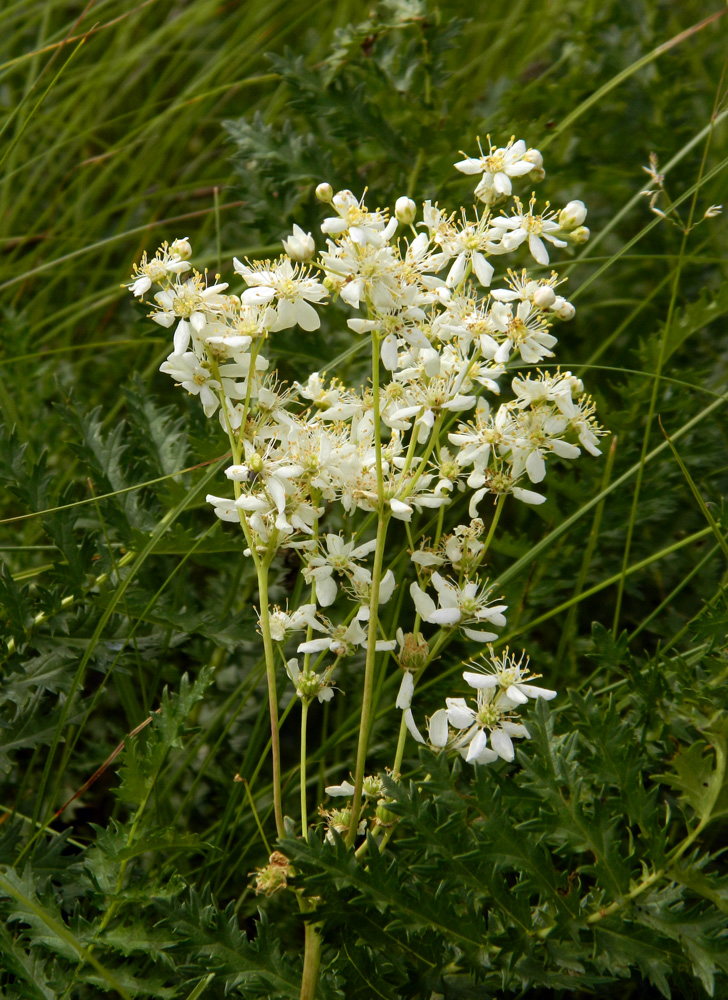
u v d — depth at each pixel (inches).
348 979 19.0
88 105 31.7
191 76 36.2
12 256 29.1
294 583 23.3
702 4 35.3
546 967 19.1
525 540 23.4
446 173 25.6
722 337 26.6
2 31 35.8
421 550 19.7
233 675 23.7
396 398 19.5
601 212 29.8
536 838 19.4
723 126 30.5
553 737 19.3
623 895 19.1
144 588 23.0
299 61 25.5
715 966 18.8
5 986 19.6
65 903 20.8
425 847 18.9
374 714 21.2
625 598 24.4
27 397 25.9
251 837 21.9
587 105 25.5
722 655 20.8
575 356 27.4
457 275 19.4
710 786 19.3
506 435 19.4
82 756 23.0
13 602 21.5
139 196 31.2
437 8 26.0
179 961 20.0
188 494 22.0
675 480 24.5
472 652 23.2
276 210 25.4
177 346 19.0
